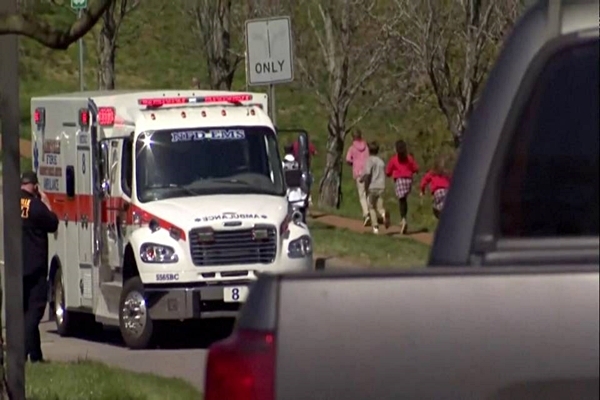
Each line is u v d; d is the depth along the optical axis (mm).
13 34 24281
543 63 12320
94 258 51812
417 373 10297
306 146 51562
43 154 56938
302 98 145750
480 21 81625
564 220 11867
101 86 91125
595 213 11797
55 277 55844
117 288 49844
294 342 10438
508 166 12188
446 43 84500
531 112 12250
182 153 50125
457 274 10406
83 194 53156
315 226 86188
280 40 57094
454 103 83875
